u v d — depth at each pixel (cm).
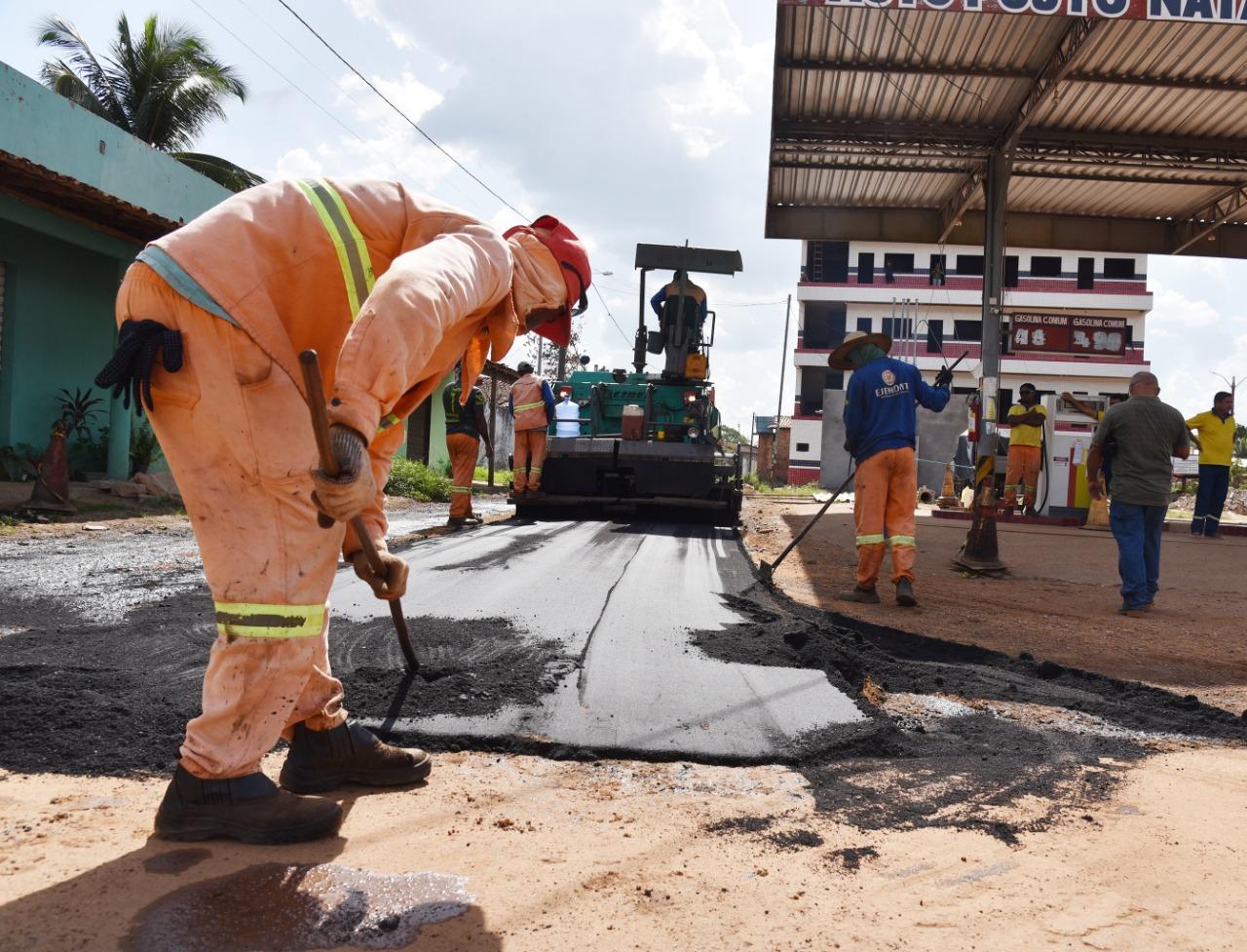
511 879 201
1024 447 1535
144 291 197
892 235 1872
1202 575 925
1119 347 2545
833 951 174
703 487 1205
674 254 1304
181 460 203
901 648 521
